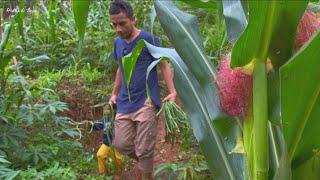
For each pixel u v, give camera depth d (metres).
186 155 4.46
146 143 3.91
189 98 1.96
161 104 3.94
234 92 1.48
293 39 1.41
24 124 4.36
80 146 4.43
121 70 3.92
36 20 7.02
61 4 7.38
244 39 1.36
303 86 1.40
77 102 5.56
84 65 6.55
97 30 6.59
